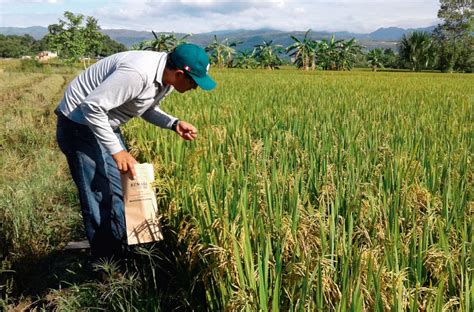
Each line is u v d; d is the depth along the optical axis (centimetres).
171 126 368
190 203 319
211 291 256
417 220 269
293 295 211
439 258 224
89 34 4306
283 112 737
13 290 357
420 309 207
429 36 8419
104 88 289
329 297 209
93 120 294
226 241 249
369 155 410
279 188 324
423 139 484
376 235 258
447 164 379
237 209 277
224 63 7694
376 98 1076
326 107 834
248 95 1095
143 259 357
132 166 307
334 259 244
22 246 400
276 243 250
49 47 4319
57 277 358
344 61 7494
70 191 563
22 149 772
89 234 346
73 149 328
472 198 321
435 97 1123
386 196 314
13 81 2548
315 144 479
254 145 445
